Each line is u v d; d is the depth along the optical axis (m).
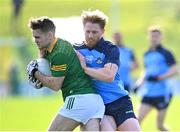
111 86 19.89
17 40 97.31
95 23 19.27
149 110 34.22
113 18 89.94
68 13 103.31
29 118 46.78
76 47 19.94
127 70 38.72
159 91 34.00
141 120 34.12
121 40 39.00
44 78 18.36
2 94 78.75
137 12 111.31
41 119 45.94
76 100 18.62
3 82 84.56
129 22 107.56
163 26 104.94
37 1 107.62
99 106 18.92
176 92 78.06
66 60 18.39
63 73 18.39
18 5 51.78
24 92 77.75
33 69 18.45
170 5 113.06
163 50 34.59
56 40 18.55
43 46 18.36
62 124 18.73
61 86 18.81
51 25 18.28
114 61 19.30
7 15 106.56
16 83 78.31
